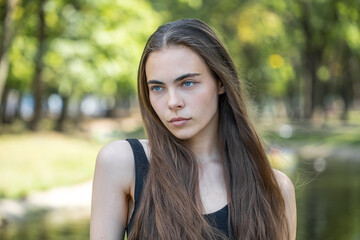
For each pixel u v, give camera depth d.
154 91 2.30
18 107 53.62
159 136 2.37
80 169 19.44
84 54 23.75
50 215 13.18
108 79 25.47
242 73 2.62
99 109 88.00
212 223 2.29
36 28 26.56
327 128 41.69
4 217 12.34
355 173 22.00
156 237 2.19
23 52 25.95
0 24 23.39
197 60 2.27
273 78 39.41
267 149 2.89
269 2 35.84
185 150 2.38
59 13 24.25
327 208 13.68
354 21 35.47
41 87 28.95
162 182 2.26
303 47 39.22
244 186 2.40
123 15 25.69
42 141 24.36
